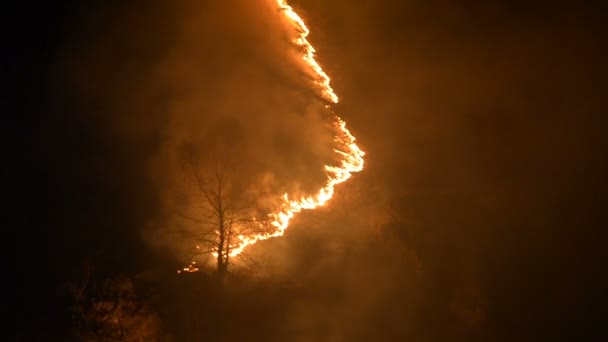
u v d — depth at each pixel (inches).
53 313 837.8
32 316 844.0
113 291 828.0
